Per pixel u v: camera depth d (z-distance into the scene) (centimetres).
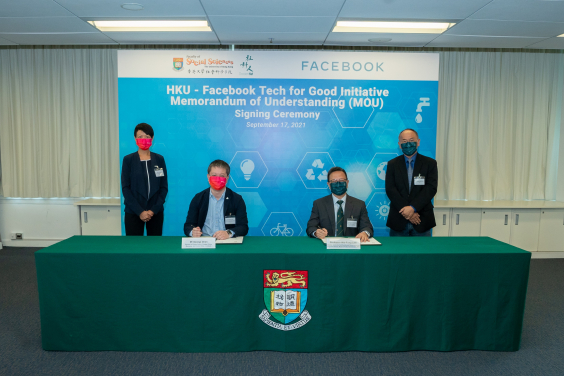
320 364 221
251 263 223
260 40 396
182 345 229
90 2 291
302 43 407
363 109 371
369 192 378
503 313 233
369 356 230
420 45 413
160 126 366
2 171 488
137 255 221
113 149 488
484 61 479
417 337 233
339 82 369
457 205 459
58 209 502
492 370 218
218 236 252
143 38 388
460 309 231
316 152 374
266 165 373
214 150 370
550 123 496
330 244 232
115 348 229
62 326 227
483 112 484
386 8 303
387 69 369
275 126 370
